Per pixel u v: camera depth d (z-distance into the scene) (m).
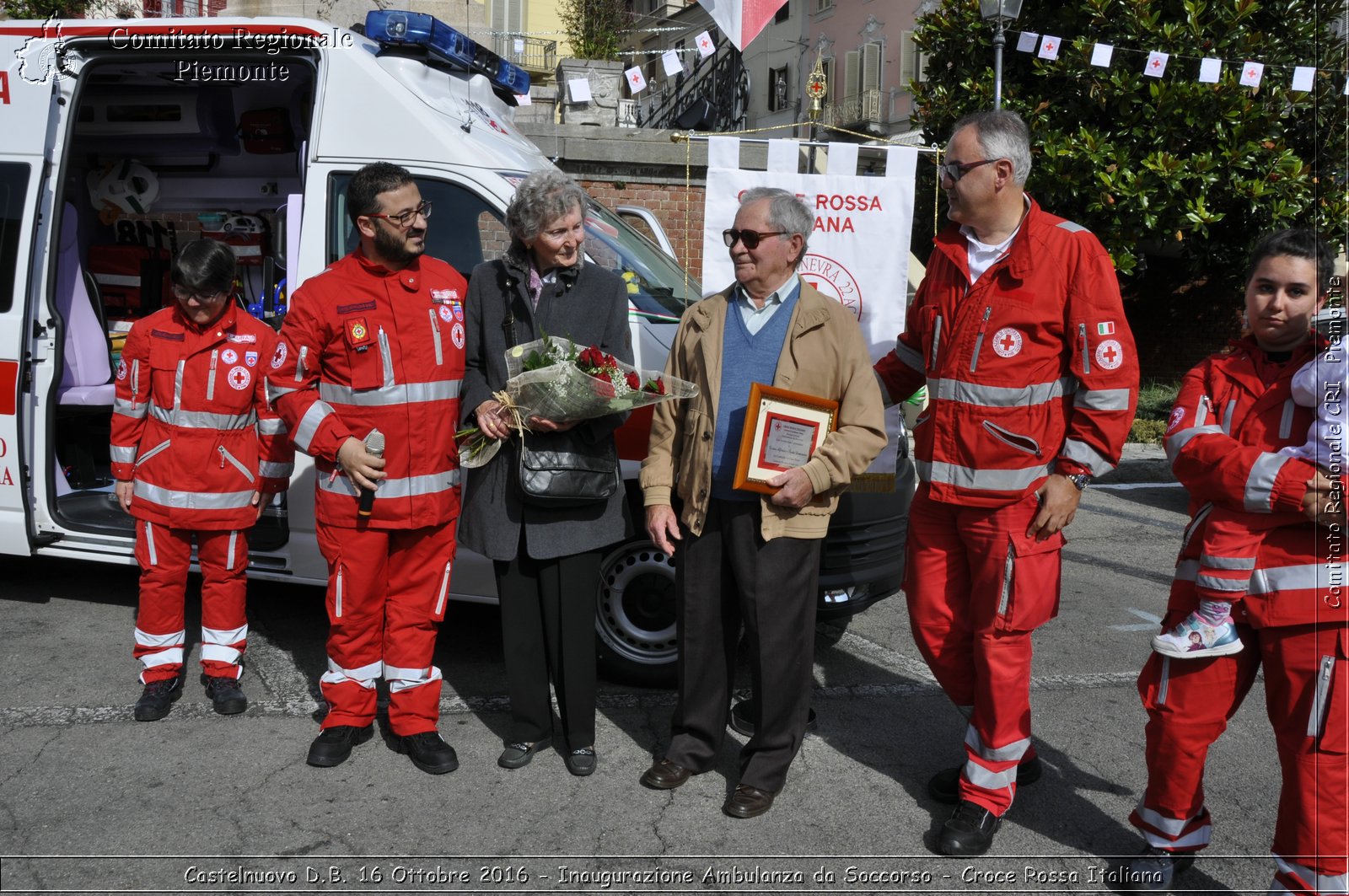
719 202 4.00
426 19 4.45
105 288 6.28
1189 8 9.48
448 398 3.38
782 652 3.21
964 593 3.24
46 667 4.18
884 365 3.52
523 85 5.49
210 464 3.71
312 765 3.43
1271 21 9.91
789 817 3.23
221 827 3.04
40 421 4.54
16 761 3.39
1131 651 4.90
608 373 3.06
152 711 3.73
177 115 5.90
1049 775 3.56
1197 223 9.86
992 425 2.98
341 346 3.26
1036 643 4.98
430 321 3.33
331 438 3.21
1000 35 7.52
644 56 18.59
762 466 3.06
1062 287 2.92
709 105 6.96
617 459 3.50
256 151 6.02
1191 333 14.91
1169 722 2.77
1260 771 3.61
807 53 27.62
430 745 3.45
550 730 3.56
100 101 5.95
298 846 2.96
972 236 3.08
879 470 4.05
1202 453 2.60
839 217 3.98
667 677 4.14
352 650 3.43
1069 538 7.30
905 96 24.17
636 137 9.71
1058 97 10.35
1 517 4.58
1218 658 2.70
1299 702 2.56
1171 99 9.61
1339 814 2.52
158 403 3.70
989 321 2.97
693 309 3.34
